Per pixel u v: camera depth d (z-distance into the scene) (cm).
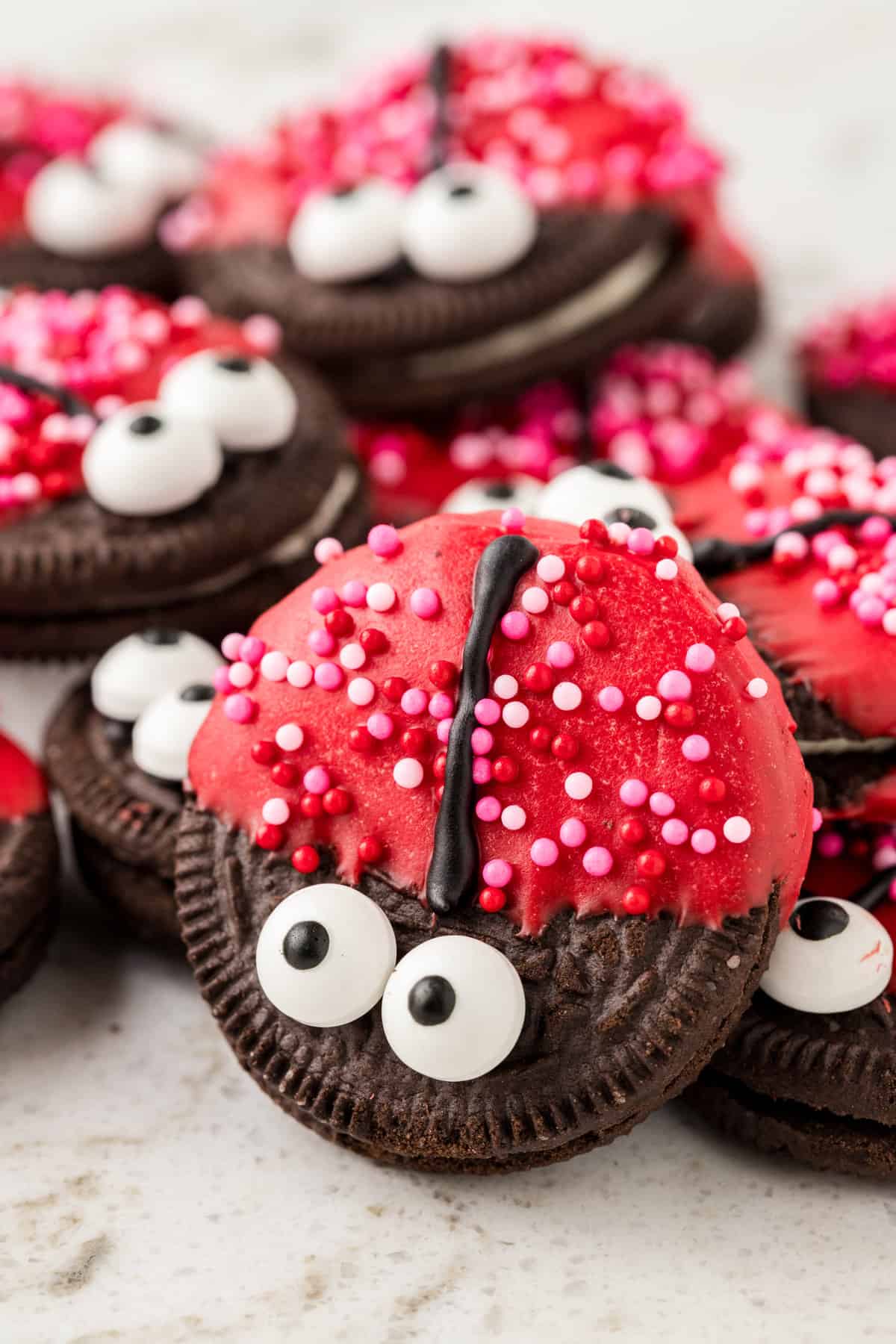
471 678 15
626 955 15
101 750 19
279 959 15
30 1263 16
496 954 15
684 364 26
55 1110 17
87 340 21
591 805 15
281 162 24
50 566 19
